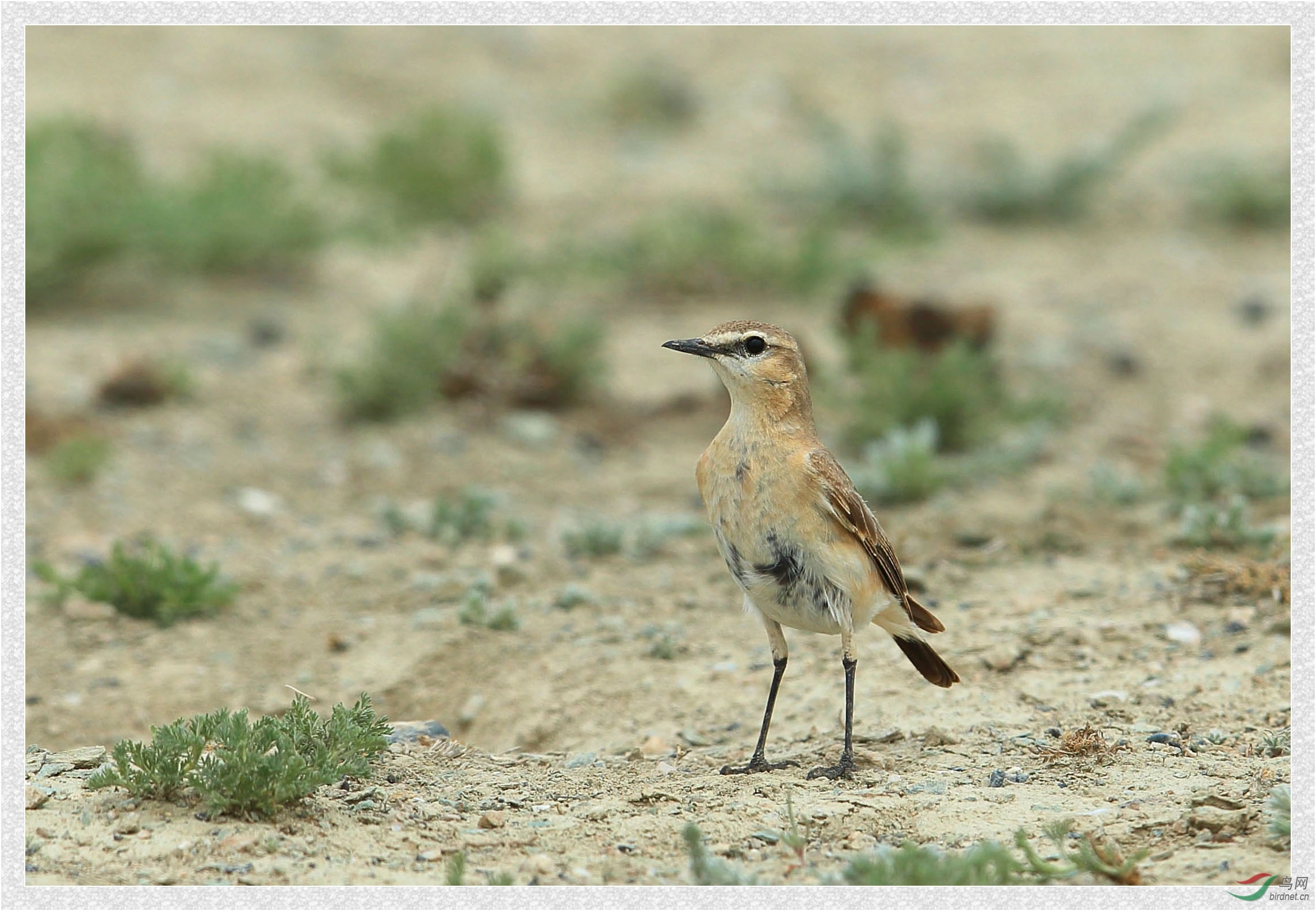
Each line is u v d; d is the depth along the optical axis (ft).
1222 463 48.55
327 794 27.37
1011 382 62.90
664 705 34.99
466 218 84.99
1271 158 94.79
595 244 79.05
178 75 102.01
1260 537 41.42
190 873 23.52
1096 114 105.70
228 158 78.74
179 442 56.34
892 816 26.35
